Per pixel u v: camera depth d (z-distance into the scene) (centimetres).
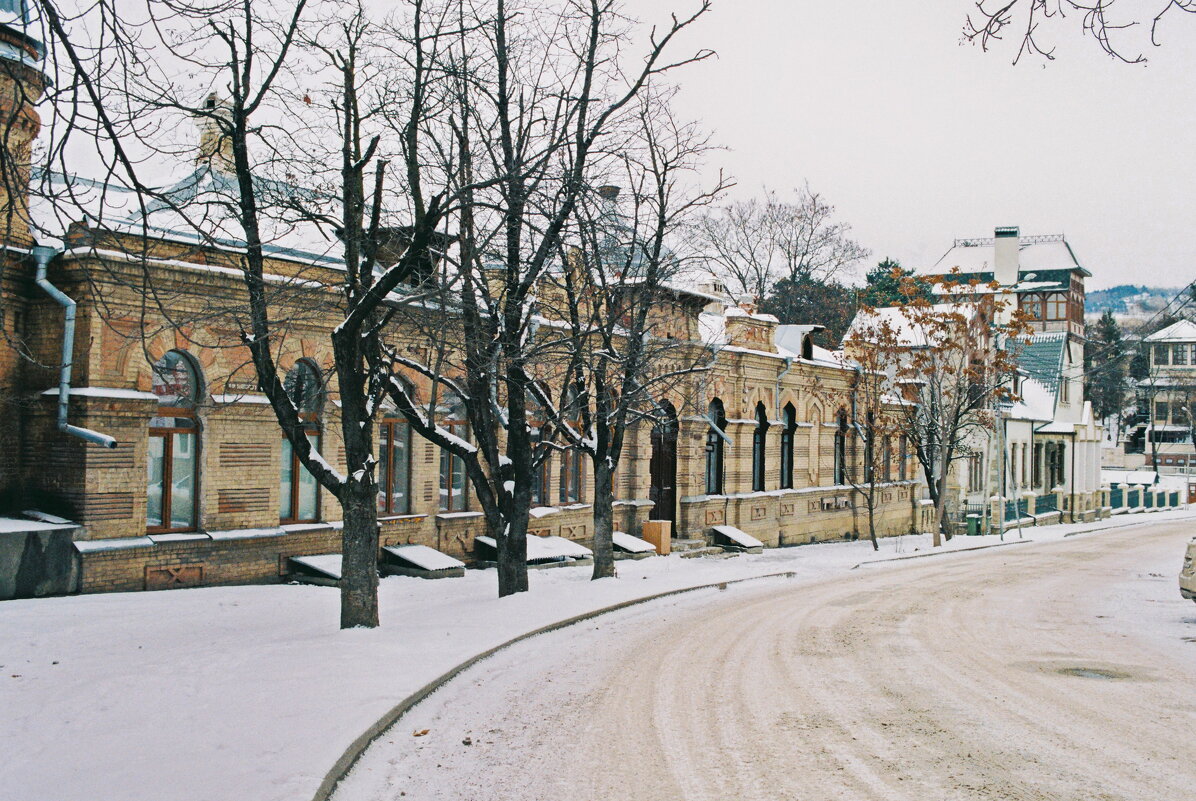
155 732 888
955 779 840
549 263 1941
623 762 890
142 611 1570
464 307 1725
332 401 2078
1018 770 866
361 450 1485
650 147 2009
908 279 3875
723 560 2948
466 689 1178
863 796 795
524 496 1923
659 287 2272
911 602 2077
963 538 4344
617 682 1230
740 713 1071
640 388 2103
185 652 1261
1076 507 6381
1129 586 2502
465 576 2273
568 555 2505
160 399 1822
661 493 3130
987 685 1225
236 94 1339
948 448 3816
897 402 4359
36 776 761
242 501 1927
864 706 1105
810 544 3834
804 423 3822
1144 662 1412
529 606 1753
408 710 1060
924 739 968
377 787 818
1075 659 1426
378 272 2136
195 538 1831
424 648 1345
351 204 1486
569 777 847
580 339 1961
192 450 1875
